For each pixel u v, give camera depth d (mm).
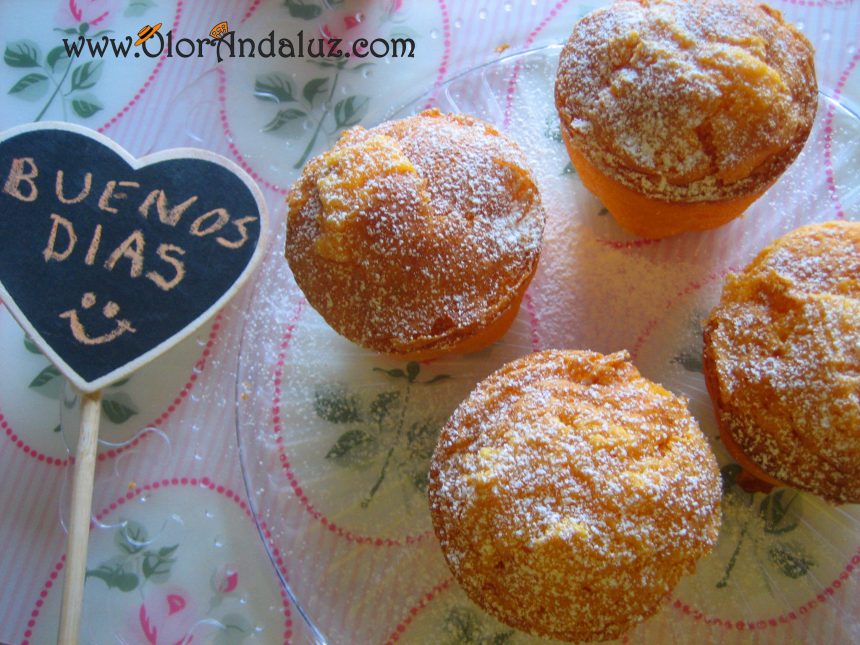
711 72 192
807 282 187
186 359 223
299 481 209
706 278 217
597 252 222
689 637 189
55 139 222
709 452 180
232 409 219
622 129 198
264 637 198
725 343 189
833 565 193
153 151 244
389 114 237
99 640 199
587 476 168
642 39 197
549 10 250
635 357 212
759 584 192
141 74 253
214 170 222
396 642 193
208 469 214
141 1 260
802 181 223
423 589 197
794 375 179
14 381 223
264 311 224
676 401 183
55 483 214
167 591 203
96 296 211
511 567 170
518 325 219
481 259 194
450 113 231
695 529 170
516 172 202
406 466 209
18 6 257
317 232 197
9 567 206
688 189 199
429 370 217
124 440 216
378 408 214
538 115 237
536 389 183
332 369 219
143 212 218
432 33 253
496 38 250
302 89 249
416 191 192
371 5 256
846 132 225
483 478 171
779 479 184
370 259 192
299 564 201
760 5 207
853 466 176
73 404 217
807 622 188
